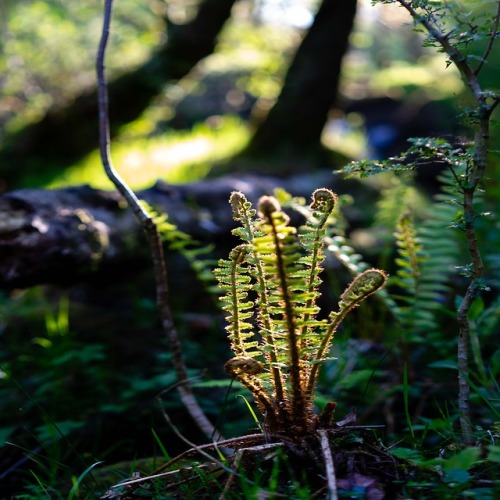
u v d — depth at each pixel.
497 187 3.05
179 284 3.59
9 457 2.13
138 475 1.49
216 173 4.86
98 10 5.90
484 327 2.32
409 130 8.21
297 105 5.03
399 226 2.22
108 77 5.05
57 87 6.07
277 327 1.45
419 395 2.19
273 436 1.43
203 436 2.20
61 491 1.74
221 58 7.33
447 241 2.41
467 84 1.42
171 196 2.95
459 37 1.41
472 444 1.48
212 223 3.04
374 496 1.32
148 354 2.91
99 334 3.10
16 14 5.79
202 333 3.12
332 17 5.01
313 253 1.45
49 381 2.53
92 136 5.09
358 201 4.55
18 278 2.19
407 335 2.27
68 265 2.29
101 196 2.47
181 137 6.68
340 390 2.21
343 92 8.81
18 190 2.30
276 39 5.92
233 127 6.68
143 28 5.94
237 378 1.40
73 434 2.23
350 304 1.40
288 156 4.98
